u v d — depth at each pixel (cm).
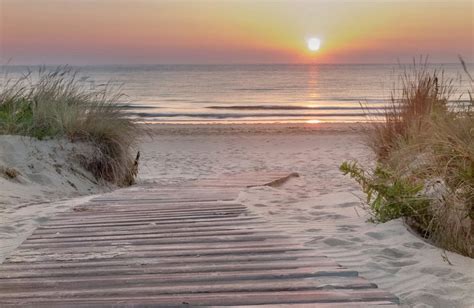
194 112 2764
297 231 479
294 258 388
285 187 849
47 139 862
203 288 325
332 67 17375
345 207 593
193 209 581
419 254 404
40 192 731
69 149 859
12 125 869
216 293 317
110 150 902
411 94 765
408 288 338
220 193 709
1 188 692
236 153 1453
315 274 350
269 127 2055
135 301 304
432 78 762
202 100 3722
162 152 1471
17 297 313
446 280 346
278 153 1441
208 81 7156
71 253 407
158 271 360
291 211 578
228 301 303
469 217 445
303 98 3859
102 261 385
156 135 1808
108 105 949
